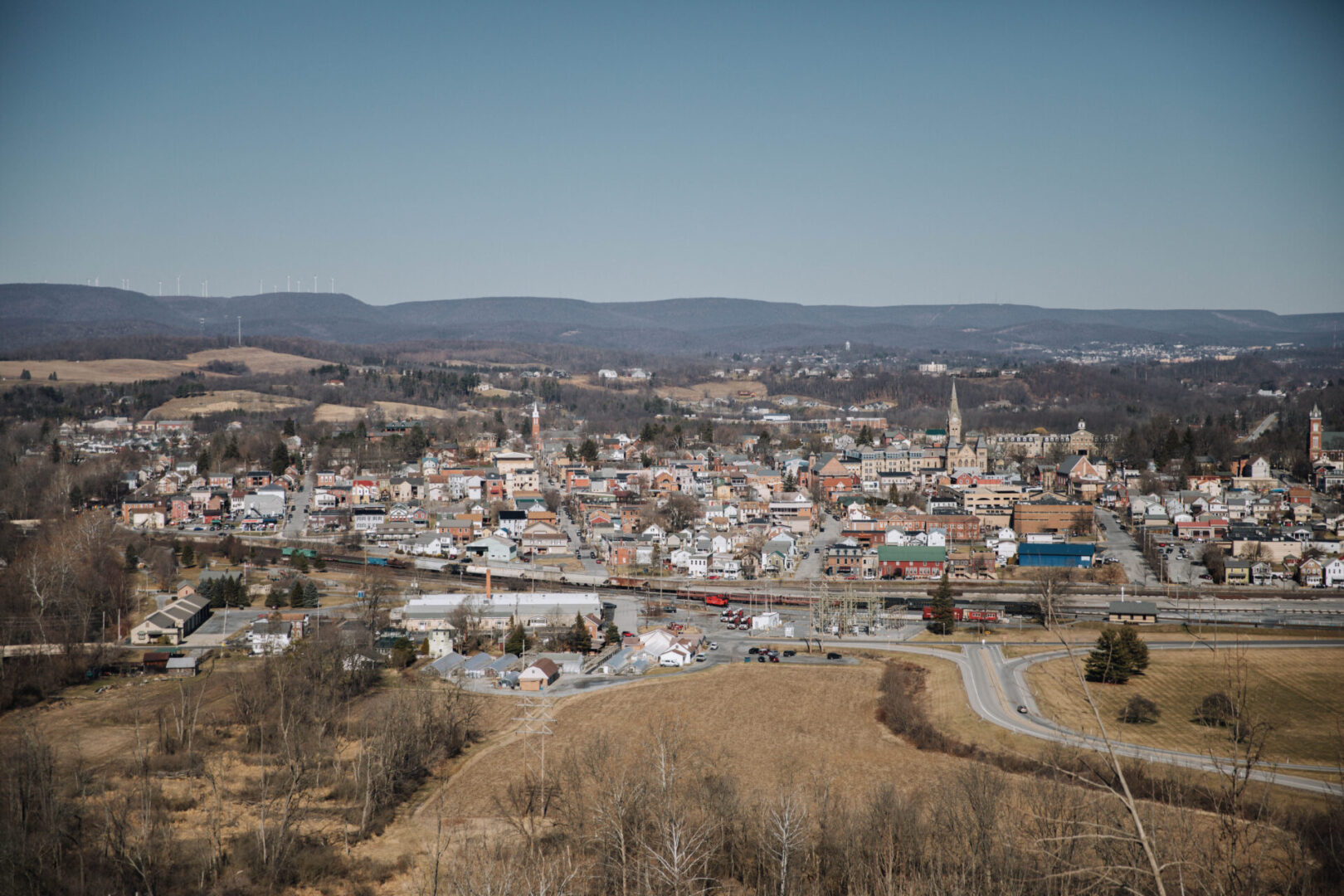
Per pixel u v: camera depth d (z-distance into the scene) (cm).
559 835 12625
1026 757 15262
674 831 10469
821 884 11038
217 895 11238
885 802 12050
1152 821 9350
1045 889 8762
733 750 16012
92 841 12281
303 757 14712
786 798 12019
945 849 10912
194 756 15388
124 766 14988
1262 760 14675
